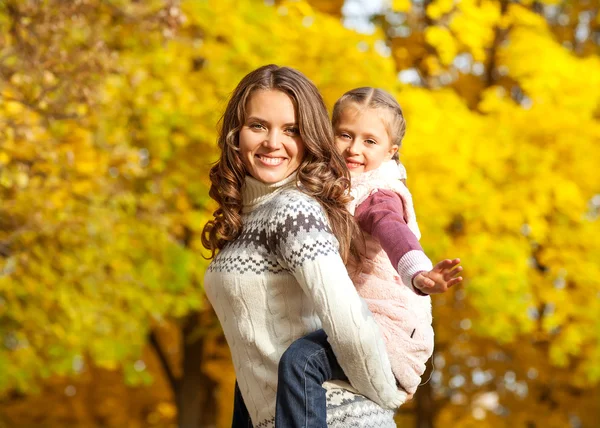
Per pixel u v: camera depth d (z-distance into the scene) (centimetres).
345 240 354
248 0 1349
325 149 361
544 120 1454
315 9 1591
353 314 332
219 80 1273
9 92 784
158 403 1800
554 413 1641
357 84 1309
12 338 1280
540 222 1418
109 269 1247
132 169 1090
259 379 355
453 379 1689
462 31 1430
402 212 378
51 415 1747
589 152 1468
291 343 352
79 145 1091
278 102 357
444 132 1377
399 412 1781
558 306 1455
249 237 355
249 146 359
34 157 875
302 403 338
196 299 1315
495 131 1427
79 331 1234
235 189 366
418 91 1418
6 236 1033
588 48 1720
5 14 856
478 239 1412
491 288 1369
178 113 1234
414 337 365
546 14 1744
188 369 1617
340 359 338
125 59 1101
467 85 1625
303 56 1323
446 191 1356
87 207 1102
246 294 351
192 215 1295
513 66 1478
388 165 410
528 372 1633
